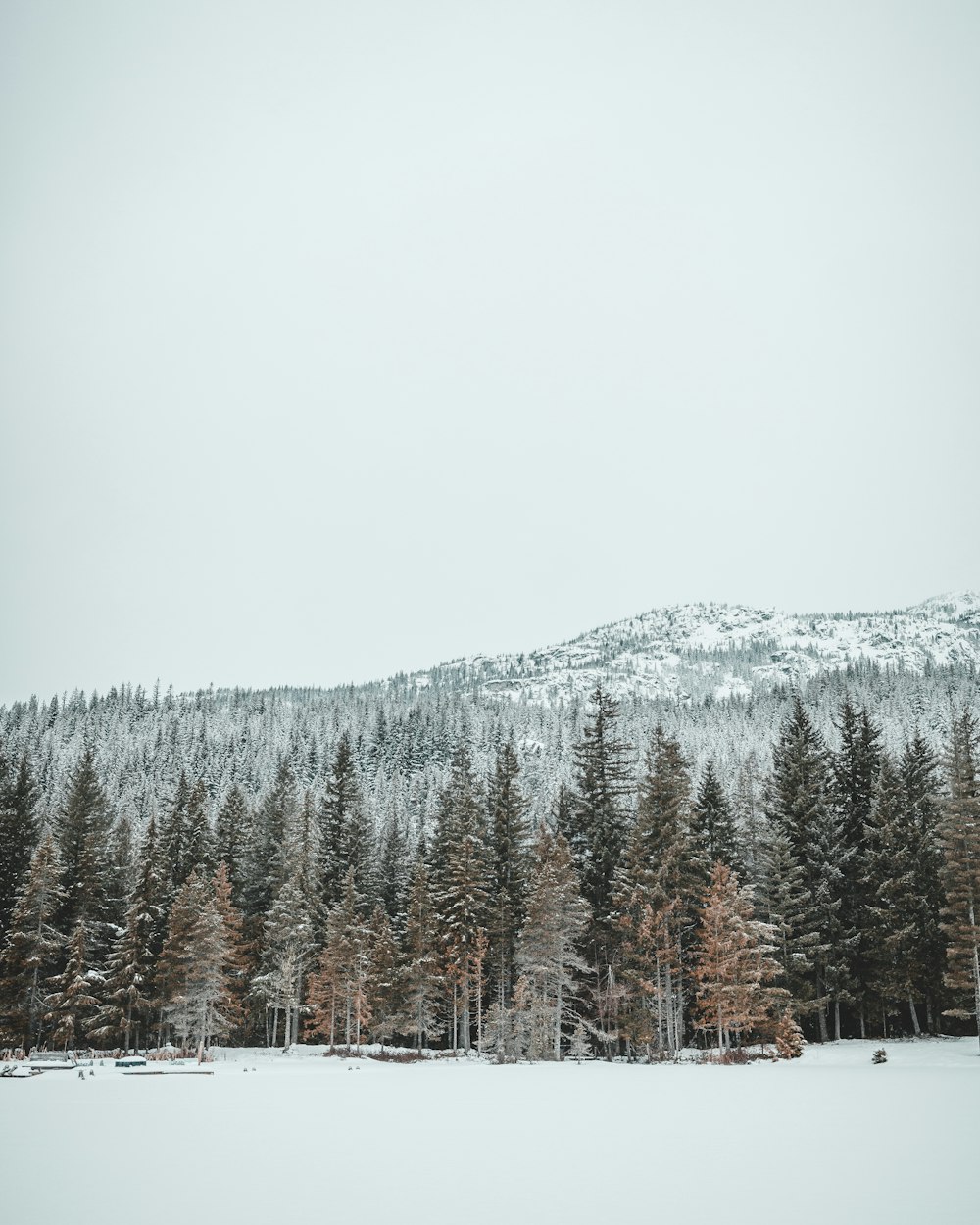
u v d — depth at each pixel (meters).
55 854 59.19
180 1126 20.02
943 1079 31.09
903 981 48.22
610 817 56.03
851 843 54.34
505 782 63.34
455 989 56.47
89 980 56.31
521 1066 43.56
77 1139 18.14
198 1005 52.56
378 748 176.00
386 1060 50.31
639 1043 49.03
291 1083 33.28
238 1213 11.46
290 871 67.94
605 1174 13.88
